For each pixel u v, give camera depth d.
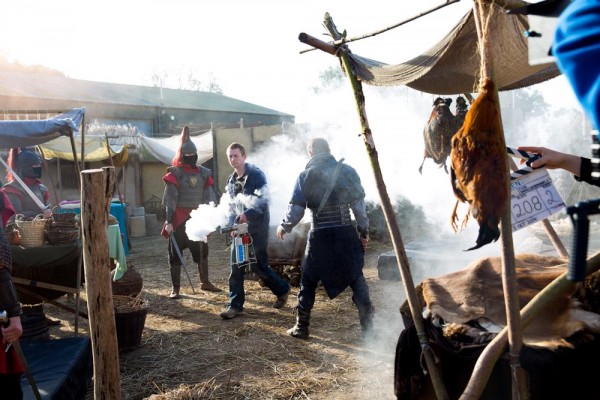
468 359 2.00
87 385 4.02
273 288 5.92
